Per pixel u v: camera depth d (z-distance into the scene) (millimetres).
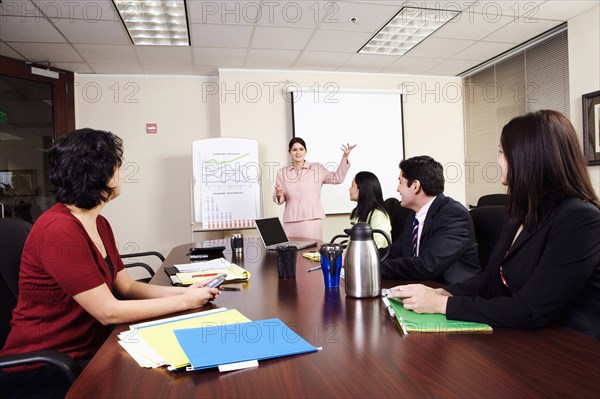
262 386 605
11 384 938
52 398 903
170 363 682
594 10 3033
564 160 901
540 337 778
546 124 913
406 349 733
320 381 614
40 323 1056
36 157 3777
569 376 602
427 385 587
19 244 1225
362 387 588
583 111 3102
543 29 3418
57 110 3908
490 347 730
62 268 965
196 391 598
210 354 712
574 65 3197
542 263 860
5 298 1188
